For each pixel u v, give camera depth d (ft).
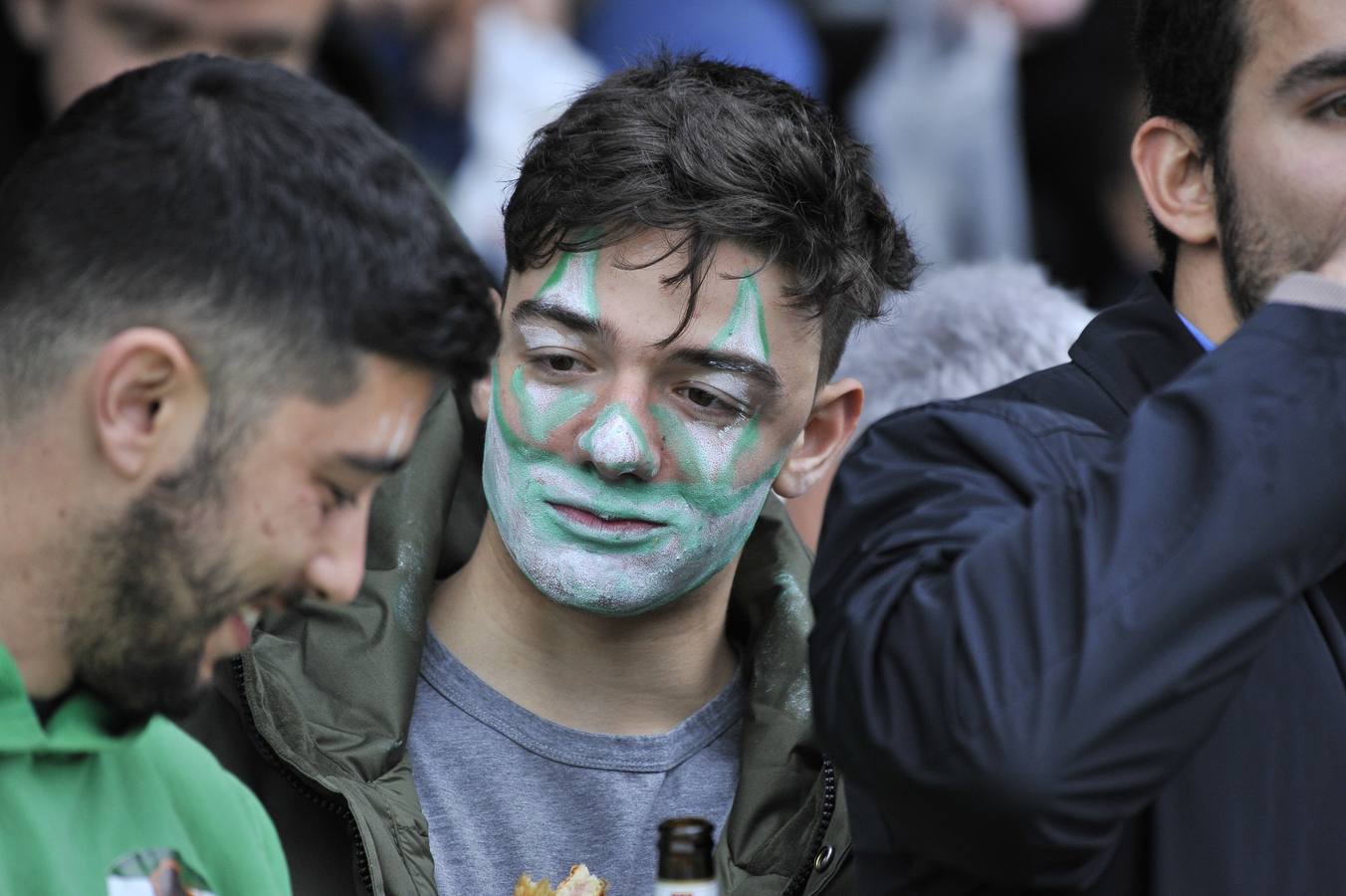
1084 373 20.85
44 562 15.88
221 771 19.35
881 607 18.22
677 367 22.86
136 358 15.51
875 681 17.88
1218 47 20.02
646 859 23.86
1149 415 17.87
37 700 16.33
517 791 23.90
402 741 23.39
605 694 24.35
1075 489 17.74
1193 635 17.02
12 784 16.42
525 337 23.13
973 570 17.63
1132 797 17.03
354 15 39.73
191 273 15.65
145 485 15.76
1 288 15.94
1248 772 18.33
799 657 24.86
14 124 28.30
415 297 16.12
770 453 23.56
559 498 23.16
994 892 18.20
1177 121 20.68
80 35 28.22
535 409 23.11
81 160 15.97
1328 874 18.21
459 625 24.70
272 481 16.07
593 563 23.22
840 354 24.76
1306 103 19.36
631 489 23.07
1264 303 19.30
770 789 24.00
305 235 15.87
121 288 15.65
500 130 47.24
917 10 53.42
